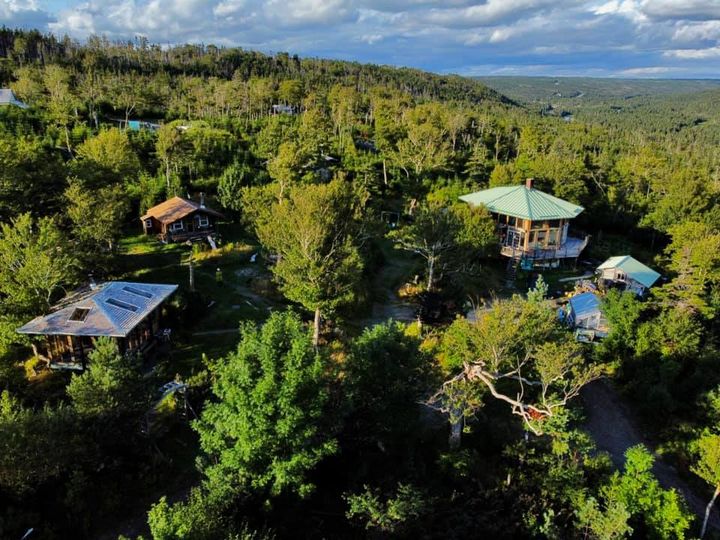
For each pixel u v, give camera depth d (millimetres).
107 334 32031
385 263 57438
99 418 23359
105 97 108938
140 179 65438
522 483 25875
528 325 28531
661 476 32000
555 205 61656
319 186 39250
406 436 27625
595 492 26219
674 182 79125
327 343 38062
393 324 30125
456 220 49156
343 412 23609
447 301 46000
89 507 22359
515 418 32125
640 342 40062
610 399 38594
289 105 144125
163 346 36875
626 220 80812
